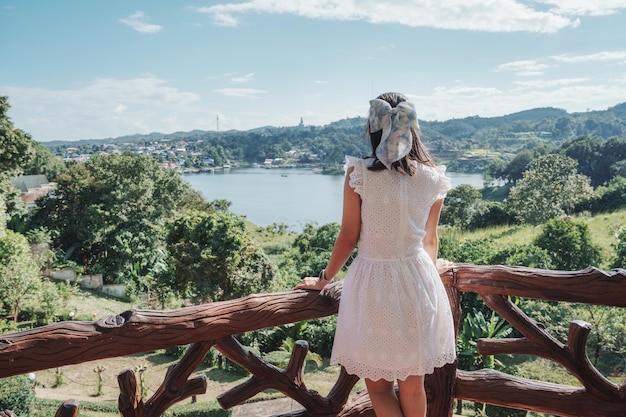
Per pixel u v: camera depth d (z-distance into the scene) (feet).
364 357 6.00
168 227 72.84
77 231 114.11
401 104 5.89
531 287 7.52
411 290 5.99
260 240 161.48
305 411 7.10
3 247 65.16
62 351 5.24
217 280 67.41
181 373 6.08
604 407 7.71
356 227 6.19
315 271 85.61
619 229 68.23
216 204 206.90
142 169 127.75
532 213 127.44
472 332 40.01
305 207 324.39
